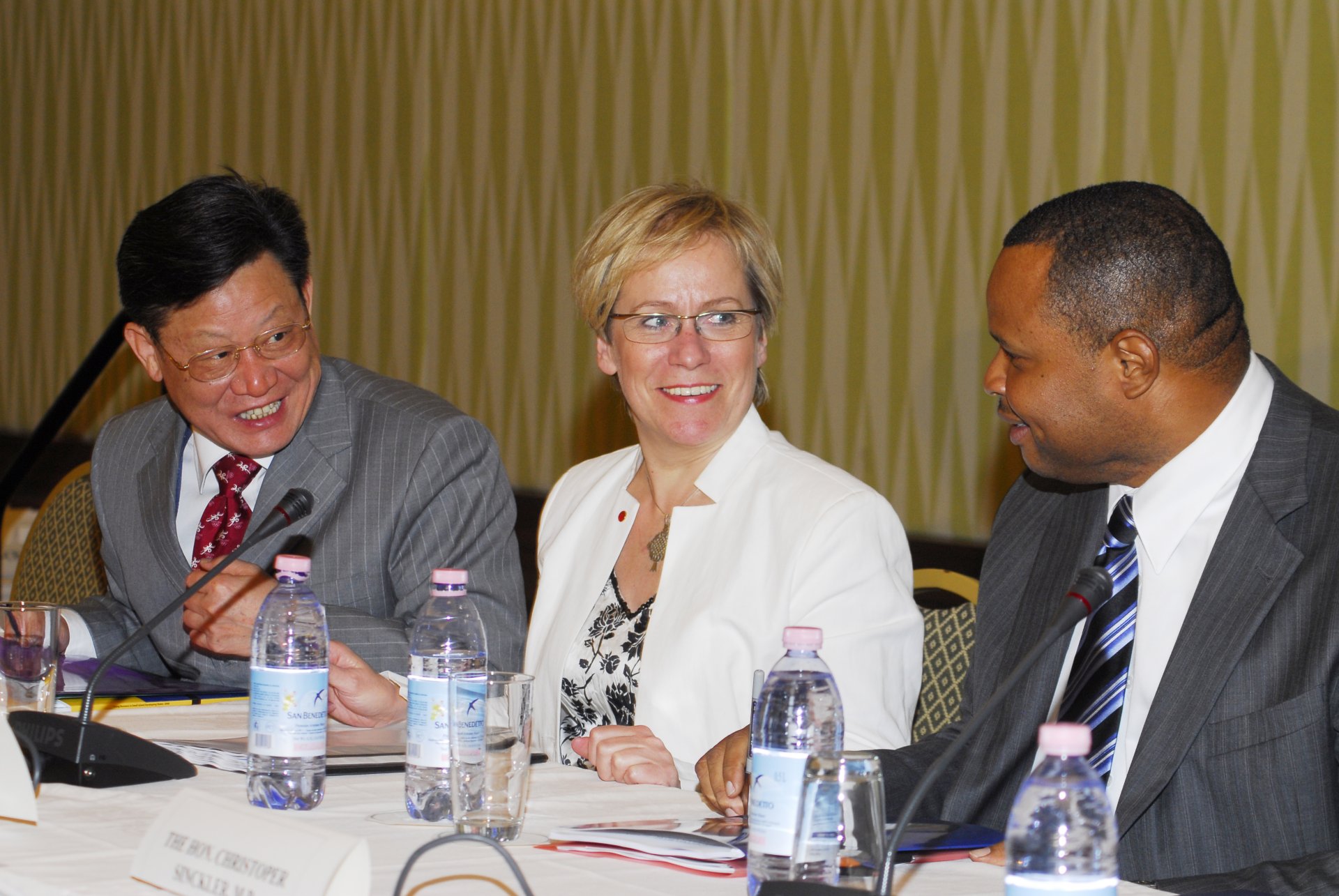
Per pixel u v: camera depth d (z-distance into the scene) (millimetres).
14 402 8117
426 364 6297
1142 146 4211
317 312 6730
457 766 1787
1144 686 2242
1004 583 2539
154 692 2795
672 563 2703
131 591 3256
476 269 6102
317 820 1835
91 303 7742
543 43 5836
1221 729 2076
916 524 4715
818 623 2494
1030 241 2213
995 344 4512
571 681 2762
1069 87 4355
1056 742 1303
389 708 2516
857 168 4859
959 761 2385
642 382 2738
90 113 7738
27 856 1631
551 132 5816
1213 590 2129
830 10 4926
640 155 5508
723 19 5242
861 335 4855
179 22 7301
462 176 6145
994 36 4516
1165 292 2129
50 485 7602
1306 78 3904
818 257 4969
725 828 1806
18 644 2279
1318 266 3895
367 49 6496
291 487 3162
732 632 2574
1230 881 1809
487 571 3197
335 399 3270
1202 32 4090
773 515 2643
